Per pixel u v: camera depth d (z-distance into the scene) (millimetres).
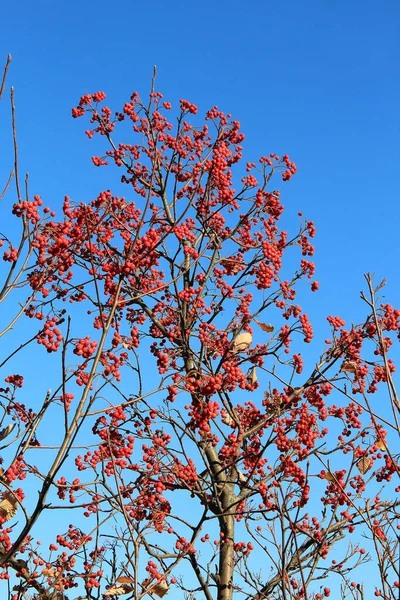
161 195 11406
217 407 8289
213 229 11383
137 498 7930
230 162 11758
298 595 7898
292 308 10492
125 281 10312
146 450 8625
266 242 10953
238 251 11820
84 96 11359
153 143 11344
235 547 9938
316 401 9656
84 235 7297
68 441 5457
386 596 6109
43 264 6969
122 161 11500
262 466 9680
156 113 11461
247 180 11719
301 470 8797
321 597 8516
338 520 9164
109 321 5961
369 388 9711
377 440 9164
